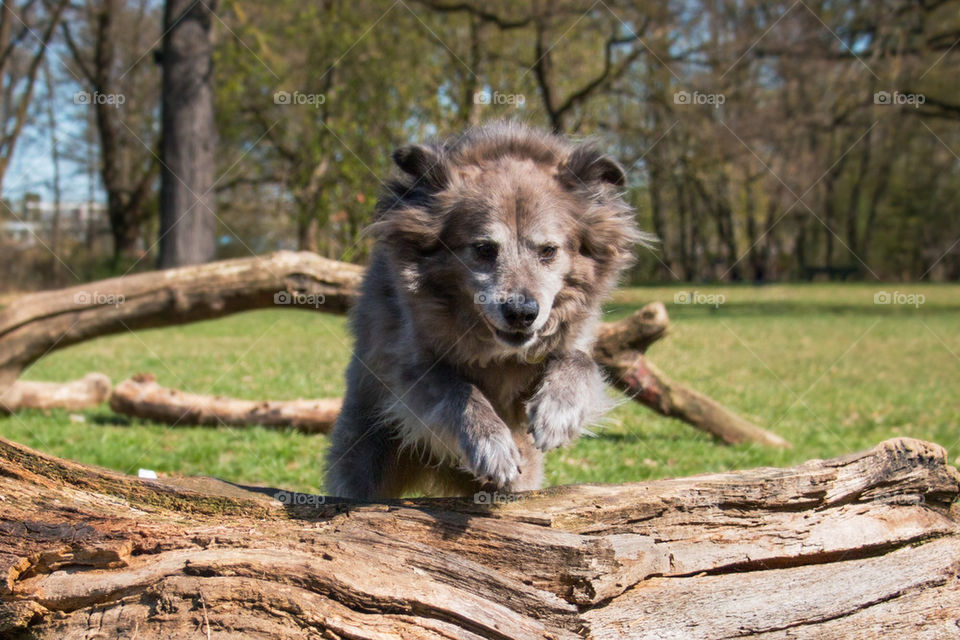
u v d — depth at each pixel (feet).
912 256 144.25
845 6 79.30
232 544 10.78
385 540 10.97
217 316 28.99
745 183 104.22
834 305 91.35
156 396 29.27
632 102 87.25
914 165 131.44
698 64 77.05
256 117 86.17
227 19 76.89
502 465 12.77
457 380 14.06
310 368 39.24
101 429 27.86
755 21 78.59
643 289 87.61
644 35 72.13
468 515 11.62
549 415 13.57
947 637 10.82
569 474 22.79
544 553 11.07
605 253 15.87
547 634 10.43
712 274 140.87
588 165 15.79
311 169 72.69
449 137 17.13
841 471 12.60
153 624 10.00
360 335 16.42
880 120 85.25
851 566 11.69
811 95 88.28
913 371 47.34
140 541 10.72
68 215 106.22
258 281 27.94
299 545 10.77
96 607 10.26
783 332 64.28
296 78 74.38
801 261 137.90
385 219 15.30
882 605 11.13
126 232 94.73
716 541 11.90
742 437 27.94
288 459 24.97
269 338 52.16
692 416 27.68
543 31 70.08
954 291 114.62
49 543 10.48
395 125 70.23
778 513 12.26
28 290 86.63
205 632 9.89
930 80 85.25
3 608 10.10
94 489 11.73
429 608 10.26
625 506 11.89
